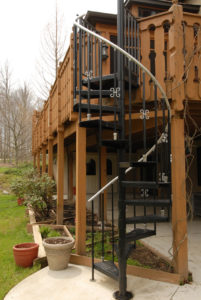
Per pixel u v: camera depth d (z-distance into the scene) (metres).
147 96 3.44
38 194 6.11
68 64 4.46
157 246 4.02
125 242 2.69
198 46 3.20
